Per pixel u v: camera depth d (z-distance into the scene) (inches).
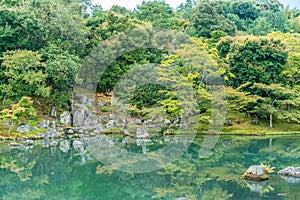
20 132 633.0
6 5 761.6
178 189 326.0
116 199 296.0
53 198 300.0
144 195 307.9
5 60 656.4
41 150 531.8
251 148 558.3
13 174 386.0
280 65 784.9
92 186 339.3
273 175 371.9
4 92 663.8
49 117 711.1
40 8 767.1
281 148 559.8
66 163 443.2
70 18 756.6
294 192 307.9
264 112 767.7
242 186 330.6
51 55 691.4
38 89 663.1
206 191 317.1
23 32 708.0
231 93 730.2
